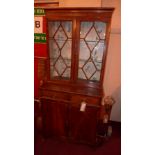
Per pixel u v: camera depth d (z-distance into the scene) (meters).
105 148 2.41
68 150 2.34
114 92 2.89
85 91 2.27
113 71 2.81
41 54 3.20
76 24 2.14
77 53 2.24
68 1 2.74
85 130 2.31
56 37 2.35
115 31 2.66
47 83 2.50
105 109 2.60
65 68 2.42
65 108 2.31
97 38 2.18
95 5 2.62
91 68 2.31
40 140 2.53
